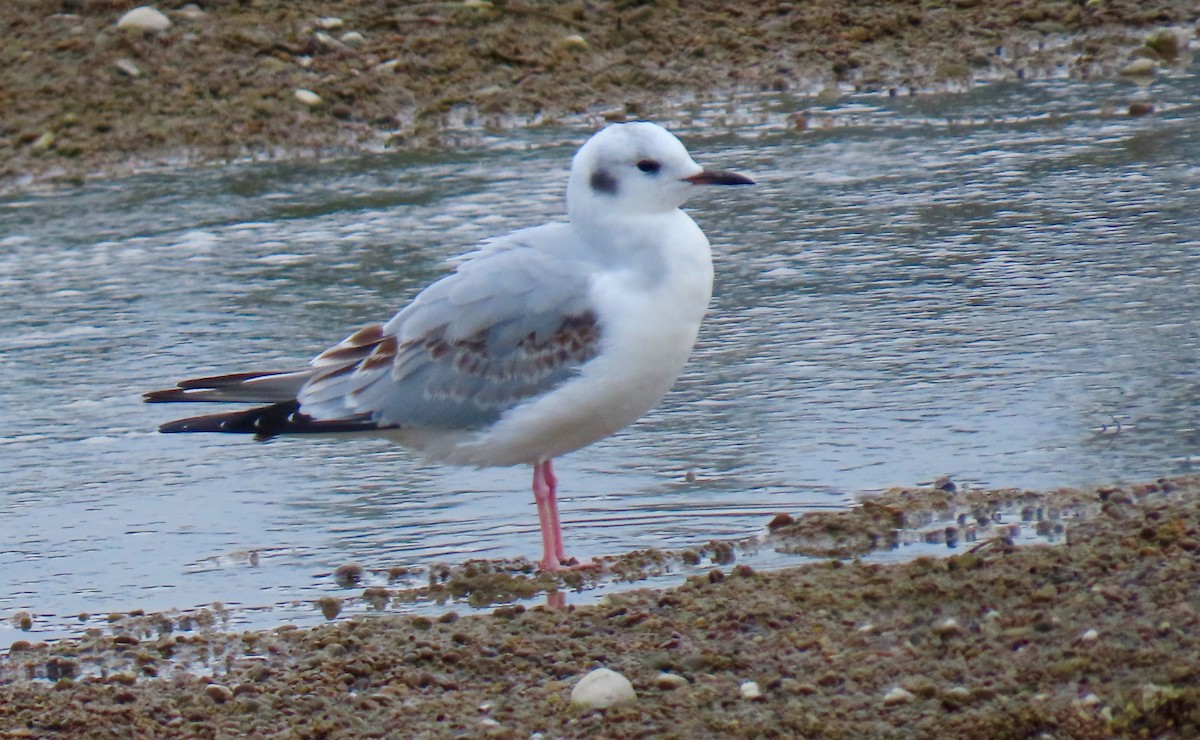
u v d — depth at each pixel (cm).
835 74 2347
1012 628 945
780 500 1217
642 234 1131
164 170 2122
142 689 984
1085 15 2464
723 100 2288
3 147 2170
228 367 1520
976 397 1367
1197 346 1435
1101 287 1595
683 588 1062
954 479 1222
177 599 1123
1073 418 1313
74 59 2333
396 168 2094
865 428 1326
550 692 938
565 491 1260
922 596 1008
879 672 916
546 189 1983
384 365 1169
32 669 1030
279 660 1012
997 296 1595
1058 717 847
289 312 1653
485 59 2366
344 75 2309
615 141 1131
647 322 1119
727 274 1703
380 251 1817
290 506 1266
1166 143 2009
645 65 2370
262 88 2280
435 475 1316
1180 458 1227
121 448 1381
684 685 928
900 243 1761
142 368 1534
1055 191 1878
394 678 971
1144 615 934
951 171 1972
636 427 1366
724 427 1352
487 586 1112
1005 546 1068
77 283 1764
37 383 1512
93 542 1215
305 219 1934
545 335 1134
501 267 1150
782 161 2044
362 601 1105
